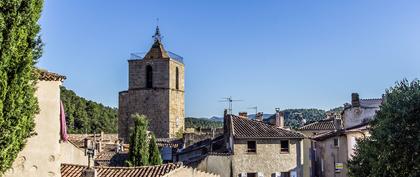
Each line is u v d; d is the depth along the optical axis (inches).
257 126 2191.2
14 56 807.1
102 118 5649.6
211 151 2268.7
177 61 4001.0
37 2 845.8
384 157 1291.8
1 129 799.1
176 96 3966.5
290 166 2144.4
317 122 3176.7
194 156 2348.7
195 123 5177.2
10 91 807.1
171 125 3892.7
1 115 788.0
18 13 813.9
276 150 2140.7
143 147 2063.2
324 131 2864.2
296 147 2165.4
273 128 2201.0
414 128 1278.3
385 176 1295.5
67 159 1732.3
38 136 1096.8
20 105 824.3
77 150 1784.0
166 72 3897.6
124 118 3932.1
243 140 2107.5
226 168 2064.5
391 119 1294.3
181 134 3710.6
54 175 1099.9
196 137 3029.0
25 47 826.2
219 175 1852.9
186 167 1483.8
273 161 2130.9
